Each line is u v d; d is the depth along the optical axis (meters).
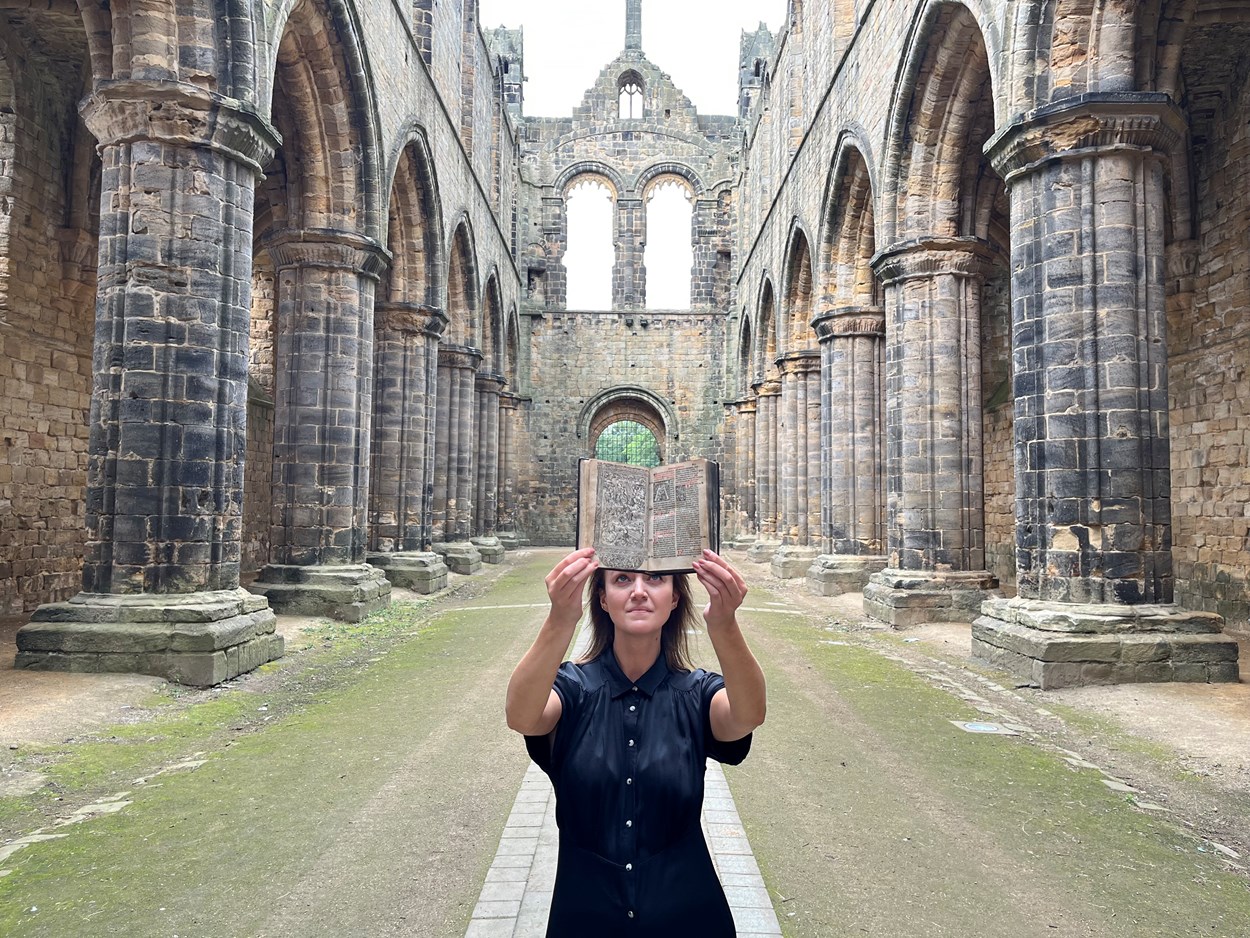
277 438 14.34
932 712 8.19
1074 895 4.40
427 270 20.16
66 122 15.15
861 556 18.70
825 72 20.05
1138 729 7.53
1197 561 14.58
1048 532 9.72
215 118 9.52
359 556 14.68
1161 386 9.55
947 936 3.95
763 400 30.70
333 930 3.95
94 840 5.01
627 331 40.97
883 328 19.00
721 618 2.03
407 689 9.07
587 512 2.12
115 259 9.39
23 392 14.37
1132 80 9.51
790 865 4.71
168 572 9.26
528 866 4.61
